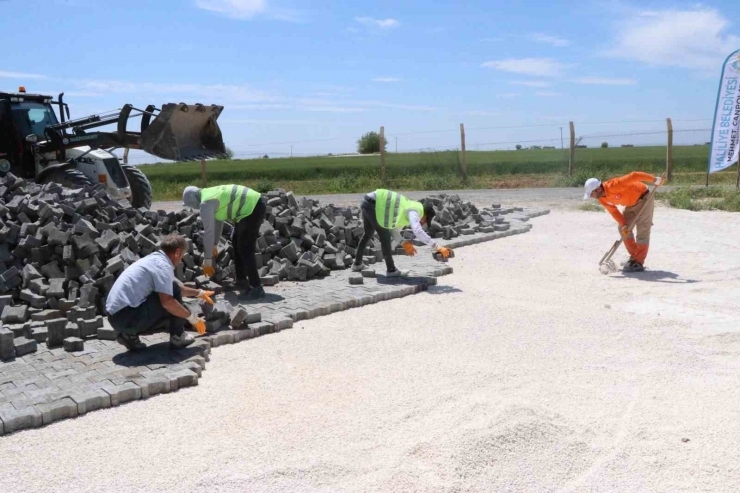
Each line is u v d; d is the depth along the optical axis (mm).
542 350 5594
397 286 7859
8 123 11711
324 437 3949
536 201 18531
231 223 9031
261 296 7371
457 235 11898
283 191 10141
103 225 7598
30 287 6684
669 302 7164
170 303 5328
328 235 9828
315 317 6797
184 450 3807
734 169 29547
